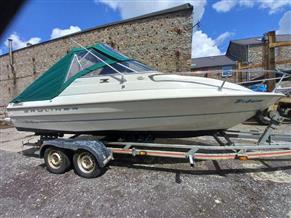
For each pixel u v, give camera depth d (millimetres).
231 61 27031
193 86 3447
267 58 8680
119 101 3615
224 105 3420
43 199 3209
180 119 3629
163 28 9727
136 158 4609
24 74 15227
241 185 3350
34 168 4457
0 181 3910
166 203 2949
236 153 3523
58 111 4188
